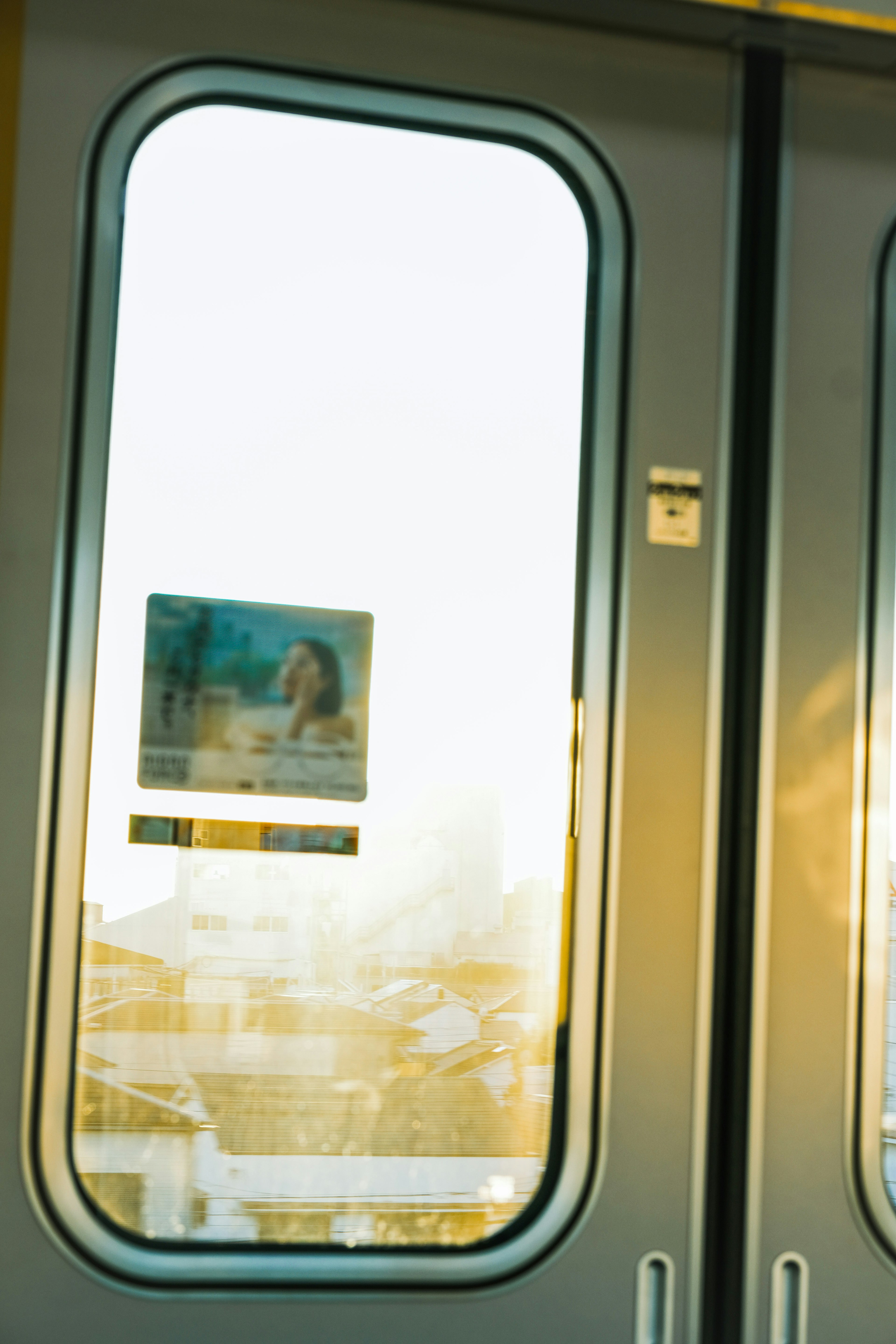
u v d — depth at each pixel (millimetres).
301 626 1828
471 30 1921
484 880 1872
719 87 2006
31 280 1759
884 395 2045
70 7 1793
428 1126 1846
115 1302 1727
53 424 1756
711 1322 1892
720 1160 1913
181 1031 1775
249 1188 1788
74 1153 1737
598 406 1943
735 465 1984
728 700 1959
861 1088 1965
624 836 1910
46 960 1722
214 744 1793
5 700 1720
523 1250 1852
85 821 1743
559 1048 1883
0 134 1761
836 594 2008
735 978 1930
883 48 1993
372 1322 1799
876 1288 1949
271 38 1851
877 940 1990
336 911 1828
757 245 2006
